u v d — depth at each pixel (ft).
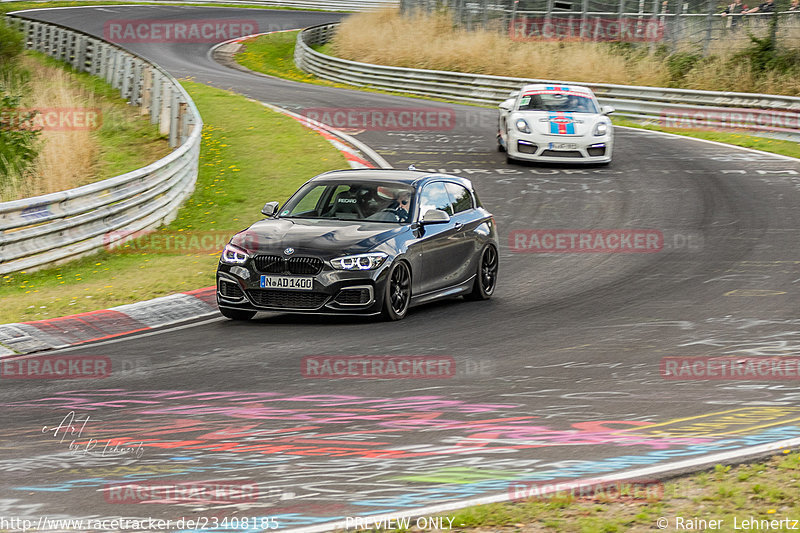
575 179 229.25
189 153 216.33
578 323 117.19
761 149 275.59
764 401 83.15
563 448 70.13
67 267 159.74
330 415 79.97
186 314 125.49
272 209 128.88
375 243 118.32
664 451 68.80
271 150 255.09
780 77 351.25
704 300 128.98
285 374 93.91
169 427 77.10
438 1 526.57
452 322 118.93
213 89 361.71
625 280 144.25
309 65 502.79
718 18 393.29
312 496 60.90
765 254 159.02
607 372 93.81
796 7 368.27
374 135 287.48
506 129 251.60
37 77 355.97
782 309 122.62
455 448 70.64
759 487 59.41
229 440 73.41
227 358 100.83
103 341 111.45
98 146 259.60
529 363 97.76
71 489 62.95
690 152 268.21
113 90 336.70
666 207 200.23
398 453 69.62
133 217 180.04
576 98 255.50
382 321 119.96
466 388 88.38
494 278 139.13
